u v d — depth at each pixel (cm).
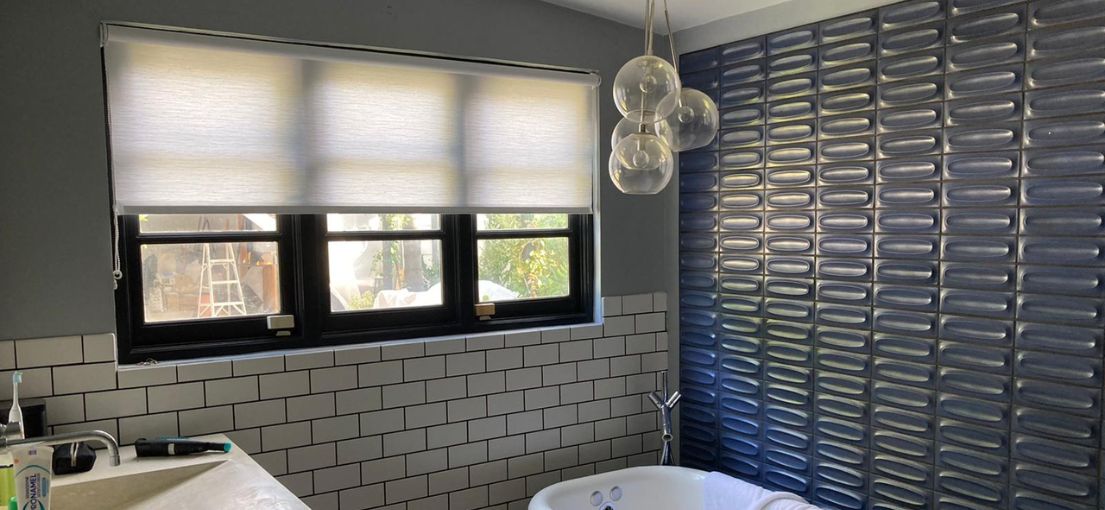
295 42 228
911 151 227
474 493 264
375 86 242
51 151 196
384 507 245
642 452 306
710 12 277
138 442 186
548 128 281
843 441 250
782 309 268
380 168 245
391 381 245
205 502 156
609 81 292
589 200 293
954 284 218
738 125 281
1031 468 202
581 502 261
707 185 294
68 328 199
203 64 215
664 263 312
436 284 270
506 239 285
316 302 243
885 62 233
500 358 268
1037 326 200
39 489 144
